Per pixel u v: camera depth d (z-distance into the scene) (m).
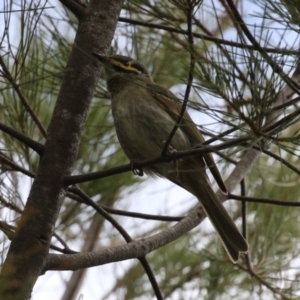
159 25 9.73
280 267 11.16
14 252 7.27
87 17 8.41
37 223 7.42
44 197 7.57
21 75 8.24
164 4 10.78
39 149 7.76
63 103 8.01
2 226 7.93
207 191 9.78
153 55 11.09
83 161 11.22
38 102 10.27
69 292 11.82
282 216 11.34
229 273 11.46
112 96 10.16
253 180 11.82
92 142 11.28
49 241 7.43
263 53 6.11
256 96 6.22
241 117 6.28
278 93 6.21
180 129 9.56
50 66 10.30
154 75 11.17
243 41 6.31
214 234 12.80
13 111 9.93
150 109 9.56
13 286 6.98
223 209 9.77
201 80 6.29
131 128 9.58
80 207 11.46
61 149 7.79
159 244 8.70
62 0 8.34
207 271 12.09
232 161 10.85
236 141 6.55
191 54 6.46
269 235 11.31
